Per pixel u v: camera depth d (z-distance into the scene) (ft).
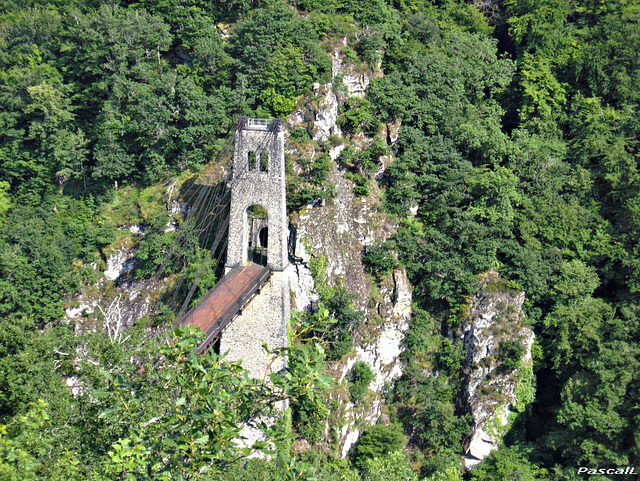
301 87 361.10
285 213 295.48
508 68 411.54
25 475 148.15
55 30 421.59
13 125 395.55
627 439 289.53
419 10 433.89
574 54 415.23
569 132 403.13
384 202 355.97
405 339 343.67
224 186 354.54
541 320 345.51
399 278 343.46
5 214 383.04
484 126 385.91
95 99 395.96
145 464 129.49
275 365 282.97
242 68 381.40
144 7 421.59
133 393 168.14
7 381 203.72
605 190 376.68
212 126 371.97
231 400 134.00
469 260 345.51
